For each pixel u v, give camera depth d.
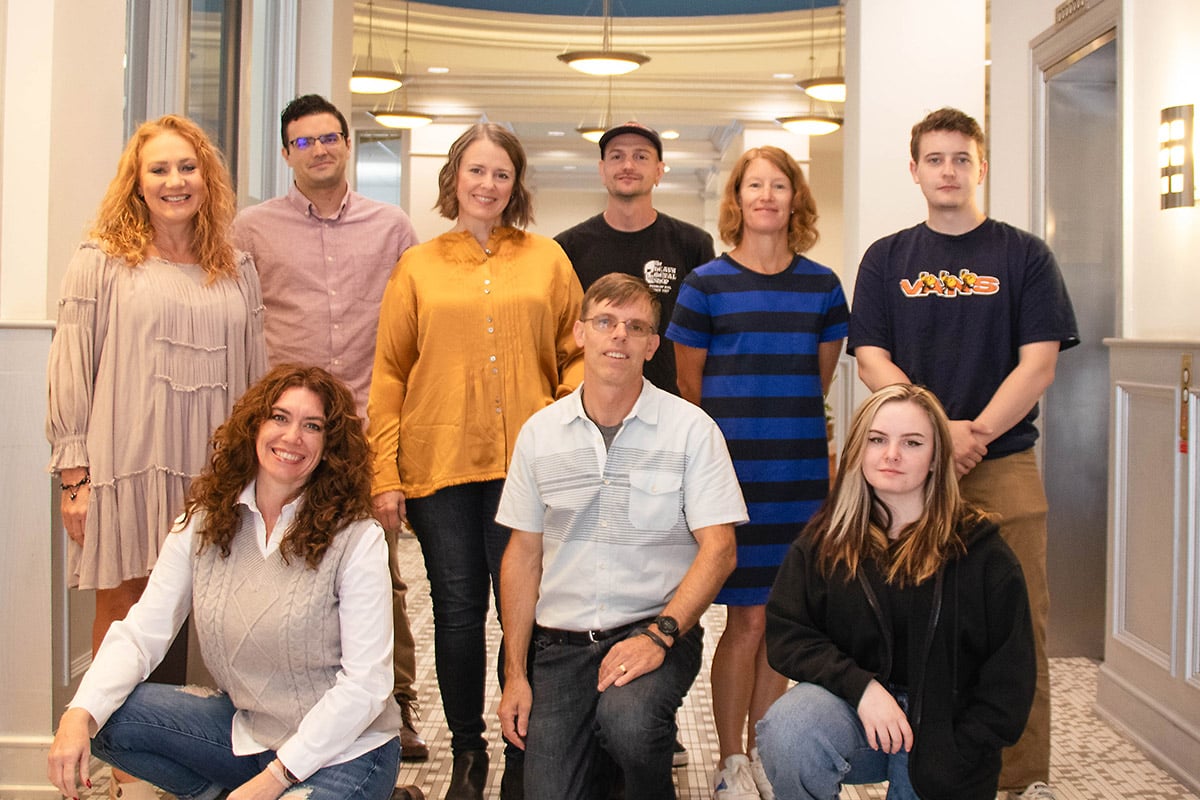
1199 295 3.19
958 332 2.70
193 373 2.62
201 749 2.16
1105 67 3.85
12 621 2.77
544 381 2.80
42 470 2.76
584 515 2.38
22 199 2.88
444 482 2.68
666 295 3.28
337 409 2.16
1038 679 2.68
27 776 2.77
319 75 5.47
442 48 10.29
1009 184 4.53
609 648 2.34
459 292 2.69
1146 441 3.30
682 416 2.41
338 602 2.14
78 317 2.52
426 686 3.92
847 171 5.82
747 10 9.76
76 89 3.02
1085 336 4.06
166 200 2.58
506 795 2.59
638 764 2.15
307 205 3.14
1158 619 3.23
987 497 2.69
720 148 14.77
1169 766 3.09
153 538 2.57
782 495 2.85
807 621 2.23
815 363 2.91
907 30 5.49
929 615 2.10
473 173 2.70
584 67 8.51
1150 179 3.48
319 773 2.06
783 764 2.11
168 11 3.98
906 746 2.05
